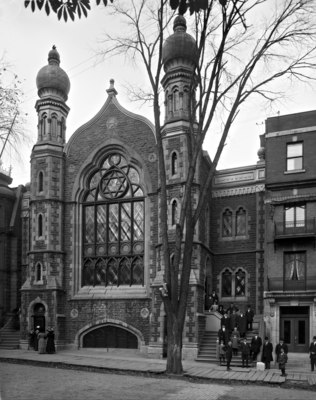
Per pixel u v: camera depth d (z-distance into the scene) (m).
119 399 12.79
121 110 32.59
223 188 32.47
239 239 31.59
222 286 31.61
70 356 26.14
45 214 32.47
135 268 31.16
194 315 26.58
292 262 27.56
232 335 24.64
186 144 28.56
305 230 27.17
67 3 7.95
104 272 31.95
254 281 30.72
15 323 35.94
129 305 30.23
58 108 34.44
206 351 26.28
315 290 26.27
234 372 19.88
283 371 19.73
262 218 31.09
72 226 32.78
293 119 28.77
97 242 32.53
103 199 32.62
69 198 33.19
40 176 33.28
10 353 28.25
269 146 29.00
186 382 16.62
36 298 31.73
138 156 31.44
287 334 26.75
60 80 34.41
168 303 18.69
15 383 15.39
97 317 31.02
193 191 28.33
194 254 27.62
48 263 31.88
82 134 33.66
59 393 13.55
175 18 30.50
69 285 32.12
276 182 28.25
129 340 30.27
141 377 17.61
